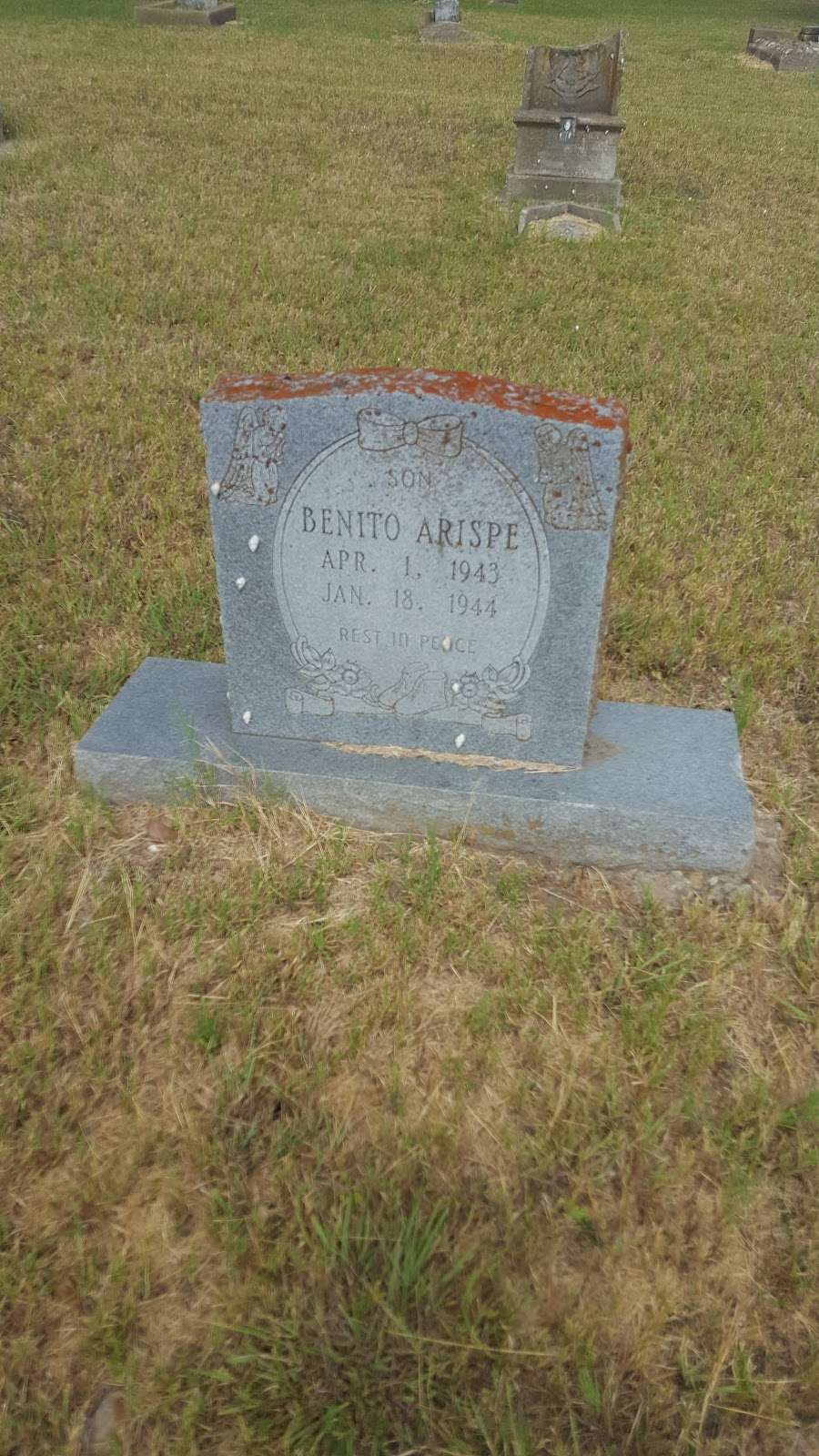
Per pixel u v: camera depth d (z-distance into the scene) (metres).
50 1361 0.84
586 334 2.68
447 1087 1.02
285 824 1.28
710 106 5.56
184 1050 1.04
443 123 4.71
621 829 1.23
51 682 1.51
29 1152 0.95
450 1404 0.81
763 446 2.21
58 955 1.12
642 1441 0.80
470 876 1.24
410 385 1.07
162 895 1.20
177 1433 0.80
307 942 1.15
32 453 2.03
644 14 9.27
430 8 8.27
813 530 1.96
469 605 1.18
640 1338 0.85
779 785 1.39
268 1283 0.87
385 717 1.29
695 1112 1.00
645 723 1.37
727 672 1.61
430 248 3.23
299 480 1.14
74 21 6.76
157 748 1.31
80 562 1.75
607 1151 0.97
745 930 1.17
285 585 1.22
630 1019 1.08
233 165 3.95
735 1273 0.90
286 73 5.56
